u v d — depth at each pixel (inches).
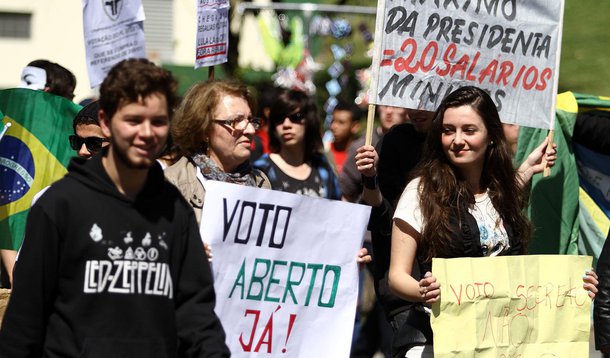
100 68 274.1
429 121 225.1
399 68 219.8
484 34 227.1
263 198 191.9
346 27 680.4
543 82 232.8
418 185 195.6
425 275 188.1
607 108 245.8
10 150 240.1
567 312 203.0
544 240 239.6
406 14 220.1
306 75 668.1
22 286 146.0
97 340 146.5
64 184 149.2
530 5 231.3
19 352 146.5
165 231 152.0
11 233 238.2
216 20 228.7
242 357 192.2
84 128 213.6
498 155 197.8
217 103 199.5
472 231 192.5
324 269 198.8
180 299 155.6
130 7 266.7
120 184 150.7
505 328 196.1
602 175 249.8
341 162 396.2
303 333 197.5
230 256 189.8
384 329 314.2
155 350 149.1
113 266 147.9
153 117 147.9
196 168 197.0
